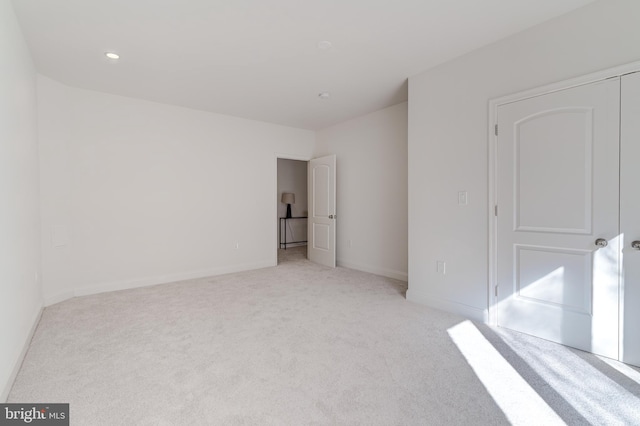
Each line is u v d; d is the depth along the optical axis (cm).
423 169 324
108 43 262
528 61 246
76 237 359
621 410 159
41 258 317
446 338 245
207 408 161
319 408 162
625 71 201
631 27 199
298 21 233
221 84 354
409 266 341
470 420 152
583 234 221
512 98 255
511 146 257
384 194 458
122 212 392
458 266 296
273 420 153
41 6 211
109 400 168
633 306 201
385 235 459
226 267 484
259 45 267
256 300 343
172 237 432
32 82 290
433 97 313
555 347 229
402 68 314
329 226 533
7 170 194
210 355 218
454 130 296
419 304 328
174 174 433
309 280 433
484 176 275
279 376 192
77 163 358
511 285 260
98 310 311
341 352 223
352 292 373
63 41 258
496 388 179
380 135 461
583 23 218
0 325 169
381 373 195
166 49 273
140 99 403
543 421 151
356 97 402
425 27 242
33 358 214
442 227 308
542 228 241
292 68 314
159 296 359
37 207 303
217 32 246
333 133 545
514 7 218
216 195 472
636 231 200
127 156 394
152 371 197
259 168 520
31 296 260
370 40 261
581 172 221
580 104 220
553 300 237
